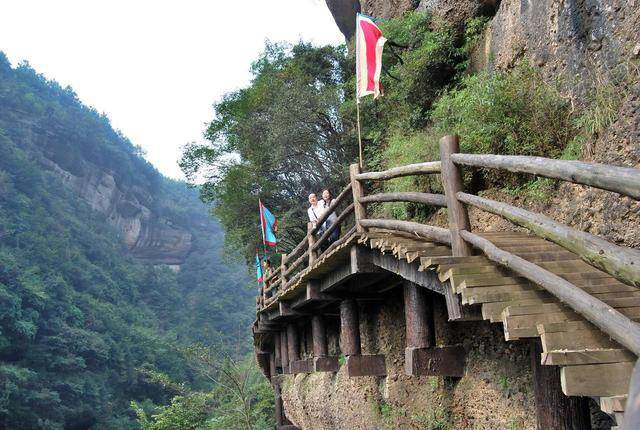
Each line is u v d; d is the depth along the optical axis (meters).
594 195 5.16
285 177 19.52
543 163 2.91
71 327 64.38
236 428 17.98
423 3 12.41
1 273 59.69
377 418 7.38
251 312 100.94
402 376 6.87
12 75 107.56
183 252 113.12
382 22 12.36
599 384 2.43
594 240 2.45
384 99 12.66
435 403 6.00
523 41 7.73
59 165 95.00
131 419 59.62
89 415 55.31
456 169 4.21
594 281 3.39
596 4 5.84
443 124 8.33
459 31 11.16
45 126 94.81
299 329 12.20
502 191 6.86
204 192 22.69
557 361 2.47
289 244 20.03
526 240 4.56
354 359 7.13
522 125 6.51
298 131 17.22
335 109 16.66
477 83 7.93
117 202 103.38
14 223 75.19
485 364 5.20
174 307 94.69
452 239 4.16
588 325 2.71
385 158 11.43
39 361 56.06
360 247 5.66
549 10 6.93
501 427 4.89
